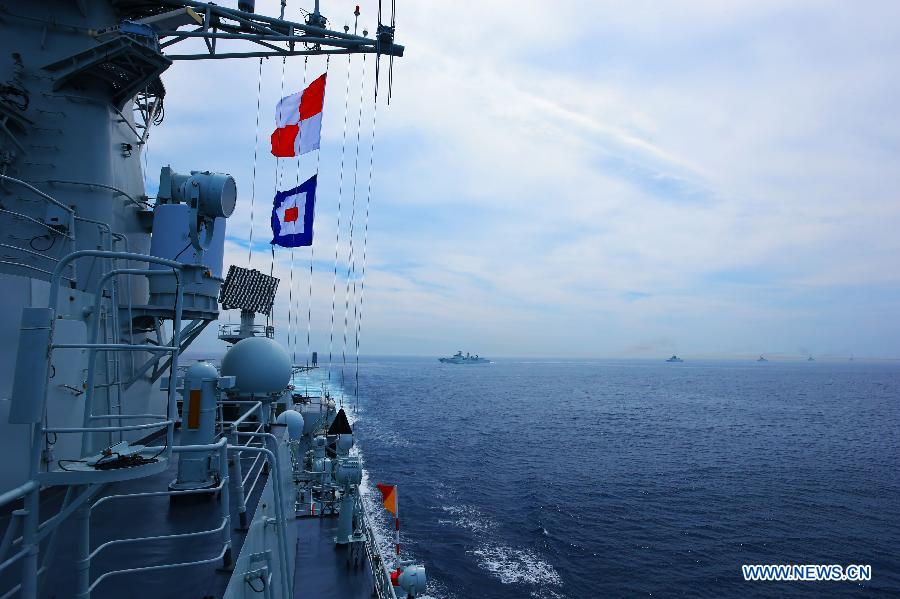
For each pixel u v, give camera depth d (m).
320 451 16.94
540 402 132.12
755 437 80.12
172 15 13.50
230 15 13.87
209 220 6.67
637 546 34.50
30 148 11.41
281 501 7.25
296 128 18.62
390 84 15.85
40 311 3.93
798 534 37.62
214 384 8.95
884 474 56.25
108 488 9.19
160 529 7.33
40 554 6.55
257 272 19.14
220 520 7.68
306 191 18.27
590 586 28.59
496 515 39.75
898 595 28.84
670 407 124.75
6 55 11.46
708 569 31.33
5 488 7.91
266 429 13.85
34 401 3.81
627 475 53.94
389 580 9.72
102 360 10.71
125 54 11.30
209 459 8.79
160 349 4.61
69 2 11.93
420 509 40.59
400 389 163.25
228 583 5.88
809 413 115.62
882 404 138.88
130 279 13.02
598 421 96.25
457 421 91.94
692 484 50.75
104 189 12.05
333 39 14.91
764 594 28.50
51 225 11.09
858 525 39.84
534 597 27.06
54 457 8.77
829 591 29.06
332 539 12.84
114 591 5.62
